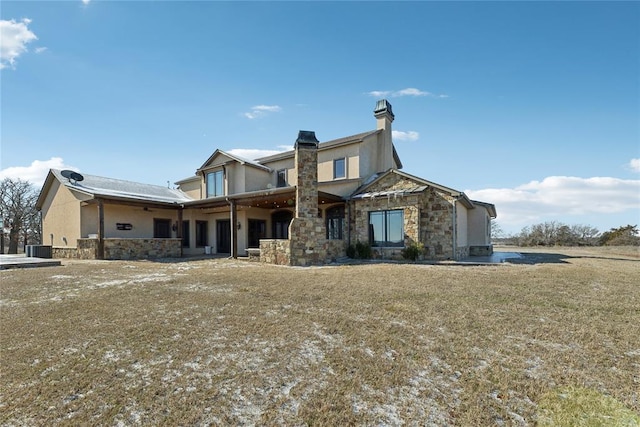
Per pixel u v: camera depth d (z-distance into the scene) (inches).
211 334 171.3
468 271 385.1
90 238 648.4
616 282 308.3
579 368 130.6
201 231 815.1
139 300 243.6
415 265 463.2
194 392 115.2
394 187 607.2
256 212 768.3
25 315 207.8
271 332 173.0
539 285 291.3
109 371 131.3
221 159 810.8
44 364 137.6
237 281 323.3
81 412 103.8
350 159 697.6
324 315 202.4
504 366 132.8
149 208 760.3
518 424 96.0
